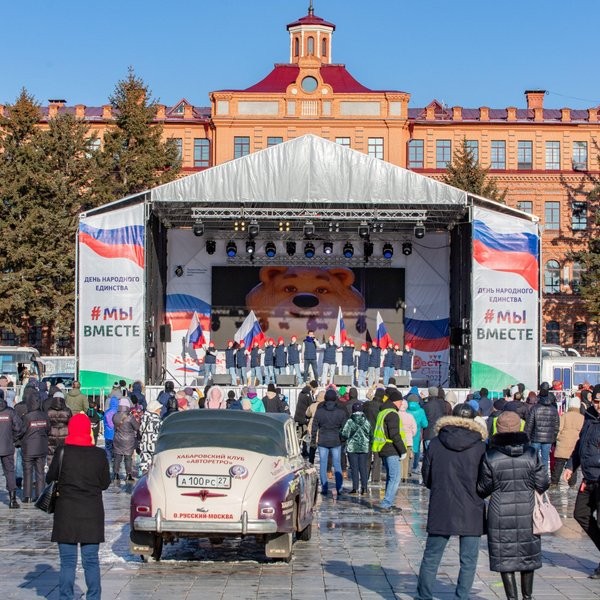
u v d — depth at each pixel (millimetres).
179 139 75812
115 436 23328
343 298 41719
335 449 21266
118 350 35812
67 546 10445
